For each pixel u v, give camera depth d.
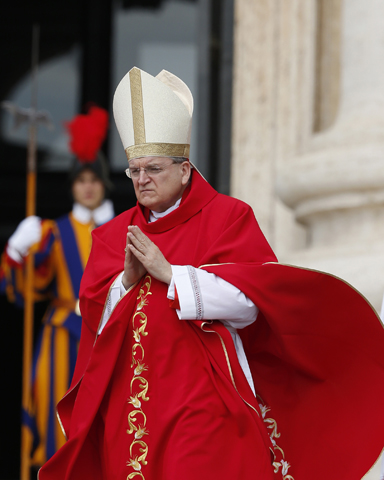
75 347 24.05
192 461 12.98
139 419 13.57
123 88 14.16
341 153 21.98
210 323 13.68
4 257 24.44
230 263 13.84
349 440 14.67
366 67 22.89
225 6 27.69
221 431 13.27
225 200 14.51
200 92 27.89
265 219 25.80
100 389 13.86
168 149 14.01
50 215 35.41
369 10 23.00
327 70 24.53
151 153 13.96
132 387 13.70
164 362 13.59
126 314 13.86
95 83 35.50
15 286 24.70
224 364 13.56
